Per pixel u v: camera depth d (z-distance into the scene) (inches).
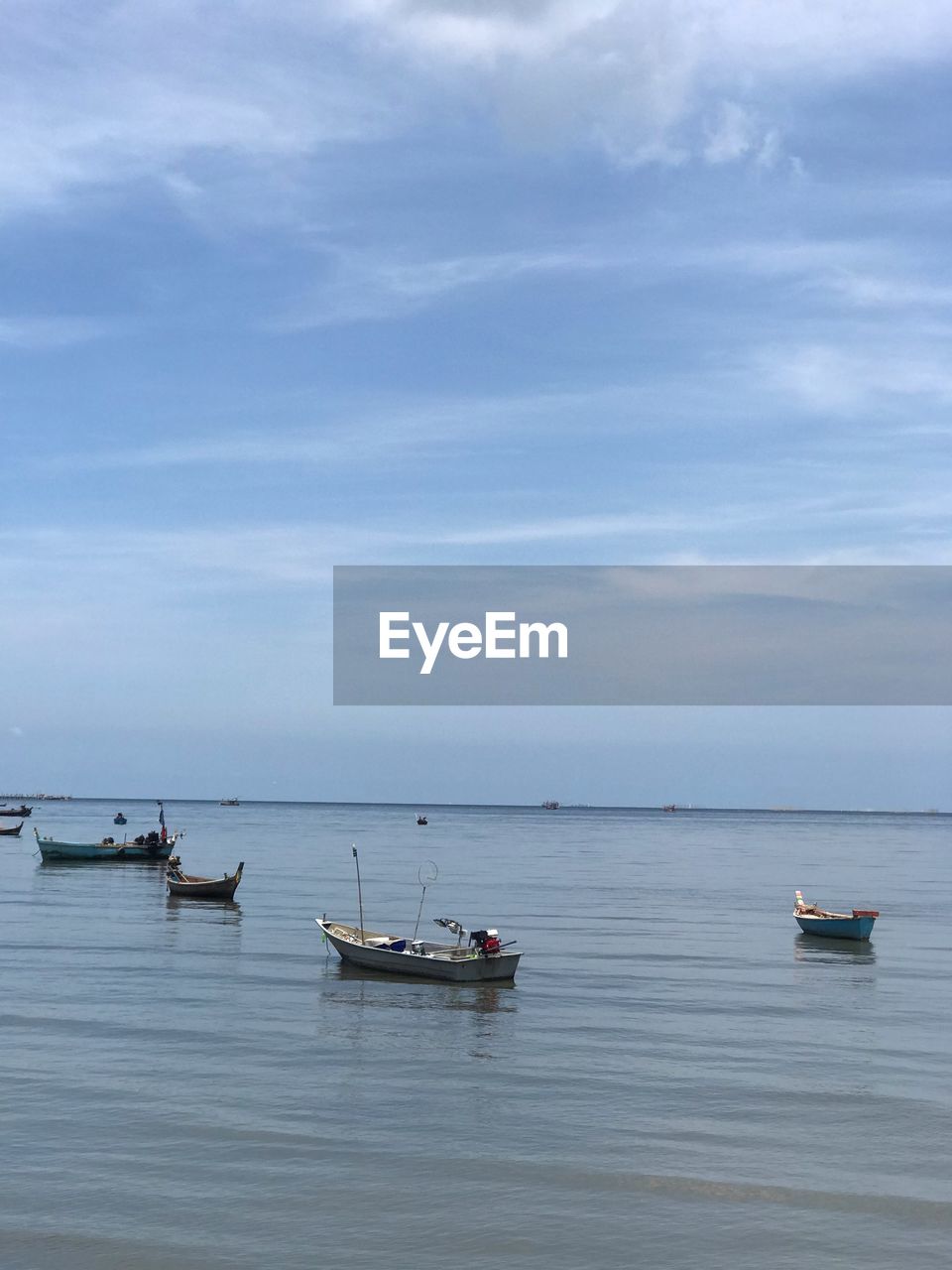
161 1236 912.3
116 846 4552.2
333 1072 1346.0
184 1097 1234.0
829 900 3467.0
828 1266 885.8
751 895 3582.7
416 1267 872.9
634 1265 881.5
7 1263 868.0
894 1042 1521.9
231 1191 995.9
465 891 3540.8
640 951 2295.8
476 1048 1464.1
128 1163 1050.7
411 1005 1717.5
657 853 6141.7
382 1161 1065.5
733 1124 1177.4
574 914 2930.6
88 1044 1449.3
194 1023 1572.3
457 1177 1032.2
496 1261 884.0
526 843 7071.9
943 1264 890.7
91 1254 883.4
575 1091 1279.5
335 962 2073.1
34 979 1872.5
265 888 3548.2
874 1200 997.2
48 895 3253.0
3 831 6756.9
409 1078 1326.3
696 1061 1413.6
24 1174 1022.4
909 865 5388.8
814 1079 1338.6
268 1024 1576.0
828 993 1863.9
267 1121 1163.9
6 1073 1312.7
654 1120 1185.4
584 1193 1003.9
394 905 3080.7
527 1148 1102.4
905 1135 1150.3
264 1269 866.8
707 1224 948.6
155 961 2064.5
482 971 1899.6
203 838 6924.2
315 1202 978.1
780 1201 993.5
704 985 1918.1
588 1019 1642.5
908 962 2202.3
